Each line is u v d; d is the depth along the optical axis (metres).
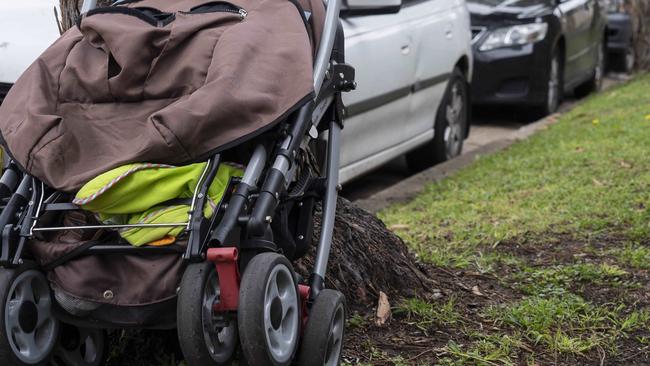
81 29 4.04
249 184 3.57
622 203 7.09
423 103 8.71
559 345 4.46
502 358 4.35
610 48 17.47
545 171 8.49
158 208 3.53
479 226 6.63
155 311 3.50
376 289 5.00
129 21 4.00
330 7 4.43
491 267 5.66
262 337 3.31
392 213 7.47
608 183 7.82
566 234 6.39
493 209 7.21
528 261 5.84
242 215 3.50
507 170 8.73
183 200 3.54
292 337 3.58
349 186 9.32
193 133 3.50
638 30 18.06
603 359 4.39
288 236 3.99
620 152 9.08
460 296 5.18
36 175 3.62
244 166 3.75
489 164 9.05
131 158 3.51
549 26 11.83
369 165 7.77
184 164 3.57
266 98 3.65
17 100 3.90
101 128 3.78
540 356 4.41
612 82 16.97
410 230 6.74
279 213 3.96
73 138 3.72
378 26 7.80
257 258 3.42
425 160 9.36
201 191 3.49
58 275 3.55
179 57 3.88
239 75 3.68
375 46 7.60
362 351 4.46
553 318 4.81
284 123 3.84
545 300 5.01
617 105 12.77
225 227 3.41
